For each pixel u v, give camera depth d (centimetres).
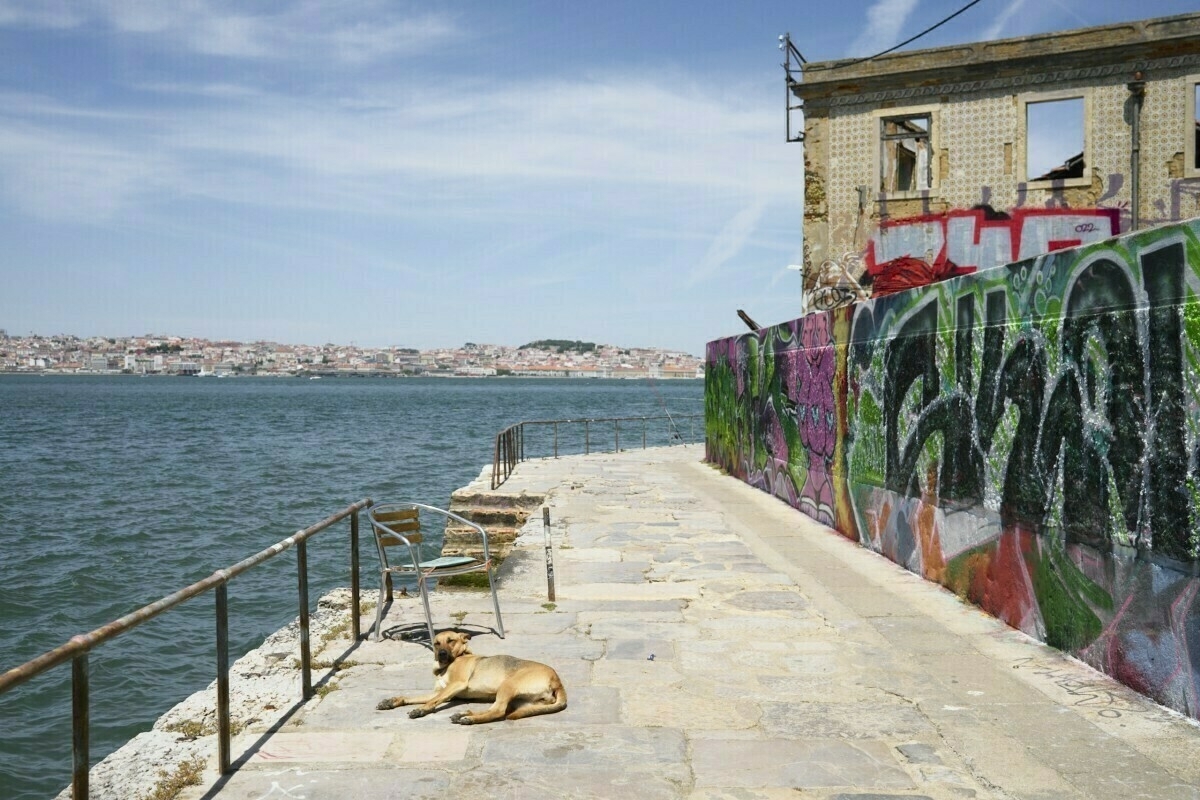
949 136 1927
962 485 918
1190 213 1778
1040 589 762
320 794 499
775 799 491
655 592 977
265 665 724
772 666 719
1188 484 573
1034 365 766
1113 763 528
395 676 698
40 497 2833
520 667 625
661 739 573
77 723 400
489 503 1841
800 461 1587
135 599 1593
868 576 1046
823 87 2008
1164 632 603
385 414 9200
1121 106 1808
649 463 2586
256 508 2642
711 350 2522
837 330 1358
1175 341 583
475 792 500
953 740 567
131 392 16938
